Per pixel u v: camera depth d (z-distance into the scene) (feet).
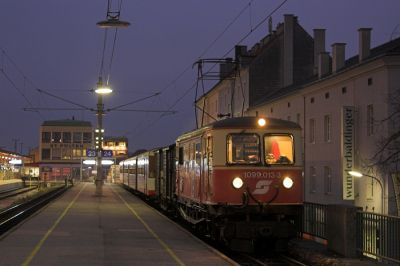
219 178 53.98
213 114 196.54
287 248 55.88
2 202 133.80
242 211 53.62
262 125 54.70
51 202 114.42
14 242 53.16
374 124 91.71
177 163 78.28
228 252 58.34
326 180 111.75
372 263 44.75
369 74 94.22
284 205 54.24
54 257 44.83
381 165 88.33
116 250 49.47
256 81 157.89
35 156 412.36
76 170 361.71
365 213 47.39
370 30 104.17
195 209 64.80
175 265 42.57
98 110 135.95
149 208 100.48
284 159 54.70
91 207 101.35
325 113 111.55
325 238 55.83
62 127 361.10
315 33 145.79
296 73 156.46
